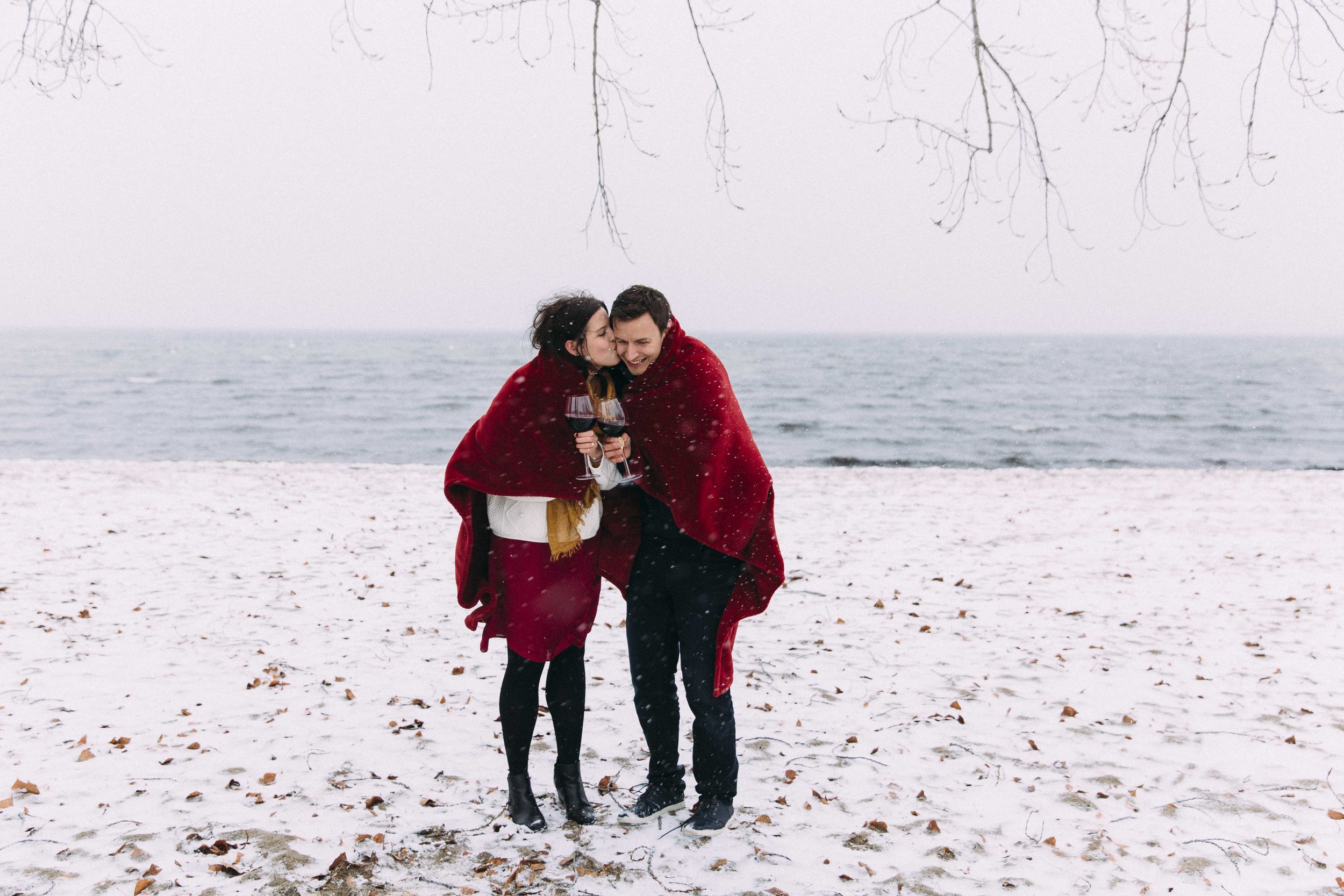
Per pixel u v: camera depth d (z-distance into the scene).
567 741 2.70
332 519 9.30
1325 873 2.50
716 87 2.62
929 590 6.43
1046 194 2.58
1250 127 2.44
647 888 2.34
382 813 2.78
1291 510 10.74
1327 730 3.69
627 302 2.25
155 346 108.06
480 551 2.64
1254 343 189.50
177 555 7.27
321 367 62.19
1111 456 22.41
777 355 84.69
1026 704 4.01
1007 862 2.54
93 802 2.83
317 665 4.44
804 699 4.03
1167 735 3.63
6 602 5.58
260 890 2.30
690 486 2.42
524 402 2.41
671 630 2.64
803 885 2.37
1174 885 2.43
